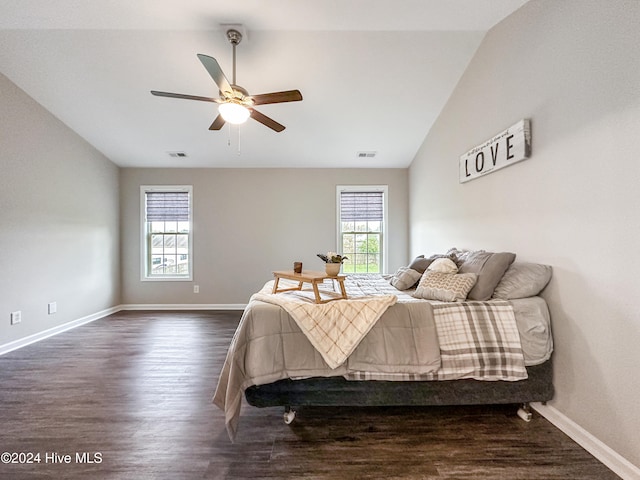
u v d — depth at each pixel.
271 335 1.68
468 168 2.80
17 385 2.29
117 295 4.78
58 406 1.99
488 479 1.38
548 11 1.83
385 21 2.31
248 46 2.61
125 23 2.37
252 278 4.97
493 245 2.44
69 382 2.34
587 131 1.56
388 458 1.51
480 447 1.58
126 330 3.72
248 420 1.84
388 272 4.99
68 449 1.58
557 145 1.76
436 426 1.76
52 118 3.55
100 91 3.19
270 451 1.57
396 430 1.73
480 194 2.63
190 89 3.14
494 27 2.39
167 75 2.96
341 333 1.67
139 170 4.90
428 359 1.66
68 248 3.80
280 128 2.74
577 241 1.63
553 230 1.80
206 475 1.41
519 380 1.73
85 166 4.11
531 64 1.98
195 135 4.02
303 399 1.72
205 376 2.45
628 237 1.37
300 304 1.76
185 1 2.12
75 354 2.92
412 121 3.73
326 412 1.91
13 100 3.08
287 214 4.99
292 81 3.03
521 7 2.08
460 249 3.03
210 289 4.94
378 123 3.77
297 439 1.66
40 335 3.37
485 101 2.54
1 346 2.95
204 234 4.94
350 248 5.04
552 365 1.78
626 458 1.38
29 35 2.53
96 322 4.09
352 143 4.24
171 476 1.41
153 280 4.89
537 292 1.84
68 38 2.55
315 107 3.45
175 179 4.93
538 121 1.92
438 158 3.62
